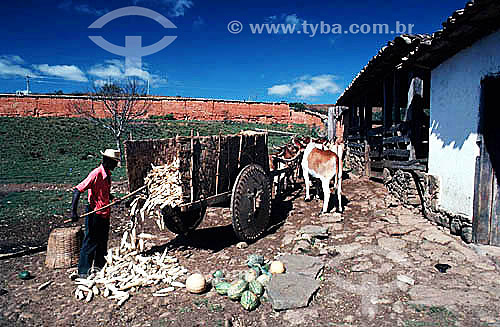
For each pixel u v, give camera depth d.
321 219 7.07
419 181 7.38
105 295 4.32
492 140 5.23
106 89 27.30
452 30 5.06
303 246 5.58
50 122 33.56
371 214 7.41
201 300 4.17
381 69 8.95
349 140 15.81
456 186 5.86
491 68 5.00
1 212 8.99
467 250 5.13
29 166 18.25
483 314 3.52
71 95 43.50
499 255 4.84
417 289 4.11
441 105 6.41
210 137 5.46
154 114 46.31
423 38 5.90
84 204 9.85
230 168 6.01
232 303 4.08
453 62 6.01
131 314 3.92
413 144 7.78
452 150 6.02
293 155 10.23
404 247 5.38
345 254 5.24
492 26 4.91
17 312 4.02
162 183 5.26
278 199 9.18
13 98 40.72
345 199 8.90
